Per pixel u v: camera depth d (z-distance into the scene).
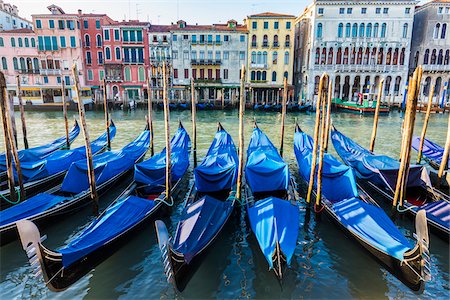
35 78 47.03
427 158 16.47
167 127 10.20
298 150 15.48
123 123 32.84
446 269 8.05
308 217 10.50
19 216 8.73
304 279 7.68
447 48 44.91
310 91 46.41
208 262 8.30
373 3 43.12
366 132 27.69
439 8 43.78
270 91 50.28
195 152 17.41
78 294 7.16
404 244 7.20
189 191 12.62
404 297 7.12
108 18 50.12
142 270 8.02
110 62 47.31
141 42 47.00
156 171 11.60
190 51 47.59
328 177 11.48
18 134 25.84
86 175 11.52
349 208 9.23
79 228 9.93
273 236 7.54
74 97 45.50
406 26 43.75
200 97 50.22
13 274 7.76
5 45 45.72
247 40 47.44
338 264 8.24
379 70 44.72
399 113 40.66
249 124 32.31
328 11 43.91
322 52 45.53
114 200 11.09
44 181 12.52
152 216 9.57
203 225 8.32
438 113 39.88
